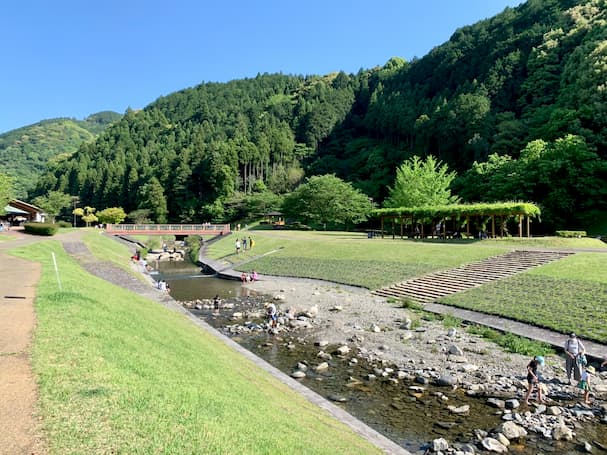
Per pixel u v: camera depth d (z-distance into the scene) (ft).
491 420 44.98
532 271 103.19
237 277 154.10
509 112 331.57
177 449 23.11
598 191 210.18
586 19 349.41
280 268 160.15
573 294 82.23
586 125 237.04
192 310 104.27
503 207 159.53
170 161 485.56
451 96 430.20
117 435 23.30
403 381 56.65
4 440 21.33
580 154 208.95
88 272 106.11
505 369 59.06
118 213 413.39
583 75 250.78
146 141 649.61
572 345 52.80
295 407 39.75
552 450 38.75
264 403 36.60
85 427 23.53
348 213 305.94
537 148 226.99
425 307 94.58
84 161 565.12
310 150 563.48
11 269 84.43
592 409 46.85
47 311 47.01
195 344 53.06
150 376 33.30
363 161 467.11
